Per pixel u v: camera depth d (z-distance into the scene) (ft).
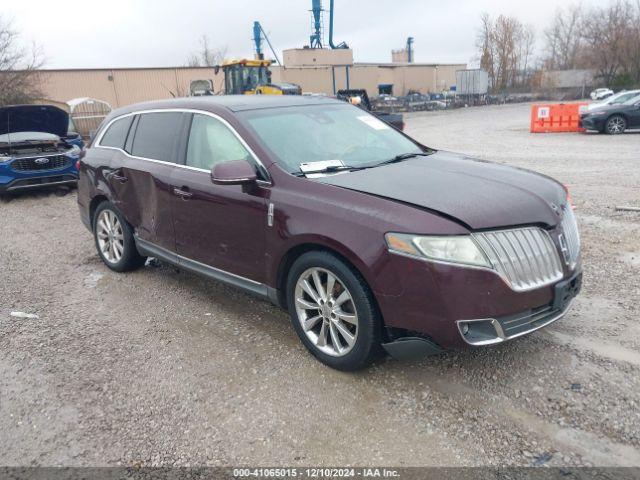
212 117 14.55
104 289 17.52
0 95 90.99
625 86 184.96
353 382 11.50
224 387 11.56
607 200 26.00
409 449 9.43
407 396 10.91
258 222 12.67
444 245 9.95
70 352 13.30
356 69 191.21
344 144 14.35
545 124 67.15
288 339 13.56
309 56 168.66
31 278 18.86
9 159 33.53
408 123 103.40
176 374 12.14
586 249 19.03
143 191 16.43
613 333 12.91
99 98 124.06
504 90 224.12
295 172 12.58
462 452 9.27
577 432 9.59
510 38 248.11
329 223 11.14
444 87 225.97
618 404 10.25
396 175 12.33
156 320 15.02
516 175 12.69
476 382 11.23
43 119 35.70
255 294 13.41
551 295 10.78
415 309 10.22
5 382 12.03
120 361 12.79
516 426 9.84
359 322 11.05
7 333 14.44
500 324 10.12
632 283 15.83
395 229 10.28
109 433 10.18
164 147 15.98
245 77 67.31
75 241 23.71
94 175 18.72
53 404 11.15
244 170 12.33
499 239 10.25
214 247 14.19
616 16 191.52
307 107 15.44
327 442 9.71
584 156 42.16
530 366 11.68
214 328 14.38
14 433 10.28
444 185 11.60
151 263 19.70
